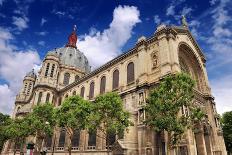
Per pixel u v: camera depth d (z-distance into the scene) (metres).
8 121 51.66
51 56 73.25
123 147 33.62
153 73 37.72
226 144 54.78
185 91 25.16
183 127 24.42
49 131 40.59
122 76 44.56
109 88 46.84
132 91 38.84
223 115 56.47
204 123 37.31
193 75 46.00
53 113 38.22
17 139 50.19
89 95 53.50
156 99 25.47
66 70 82.12
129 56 44.91
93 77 54.59
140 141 32.84
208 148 37.09
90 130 31.98
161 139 31.75
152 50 40.09
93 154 40.56
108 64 49.72
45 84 66.69
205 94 43.94
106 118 30.98
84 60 91.62
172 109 24.50
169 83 26.00
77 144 46.25
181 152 28.53
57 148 50.75
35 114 41.47
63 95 65.94
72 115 31.66
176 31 41.16
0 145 63.59
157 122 24.30
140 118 34.50
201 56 48.72
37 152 46.66
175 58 36.47
